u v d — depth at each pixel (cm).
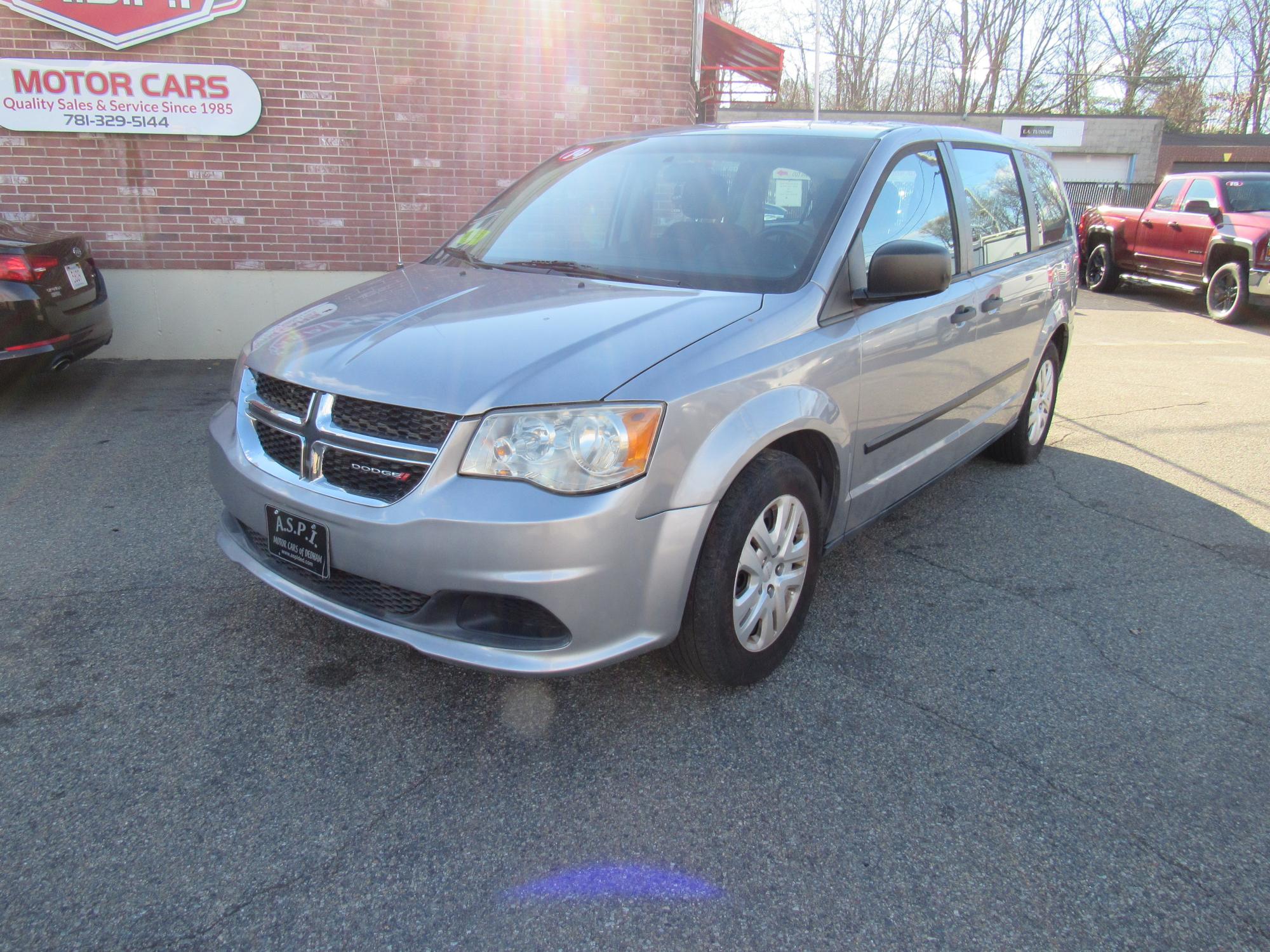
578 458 222
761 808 232
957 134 400
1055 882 210
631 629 237
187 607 326
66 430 544
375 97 734
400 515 228
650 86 777
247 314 759
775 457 269
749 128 375
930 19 3556
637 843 219
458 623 236
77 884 200
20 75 678
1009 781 245
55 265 566
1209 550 407
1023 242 456
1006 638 323
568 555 221
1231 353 920
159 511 417
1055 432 605
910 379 336
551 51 754
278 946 187
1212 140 3209
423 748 251
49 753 244
